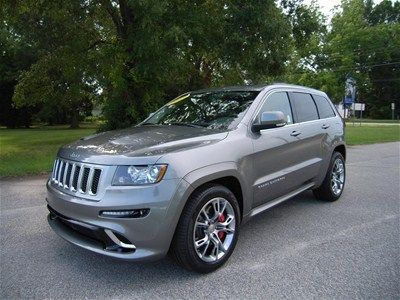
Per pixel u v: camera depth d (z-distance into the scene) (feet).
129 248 11.21
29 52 127.95
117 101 49.83
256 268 12.99
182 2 42.65
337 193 21.80
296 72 175.11
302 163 17.97
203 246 12.53
